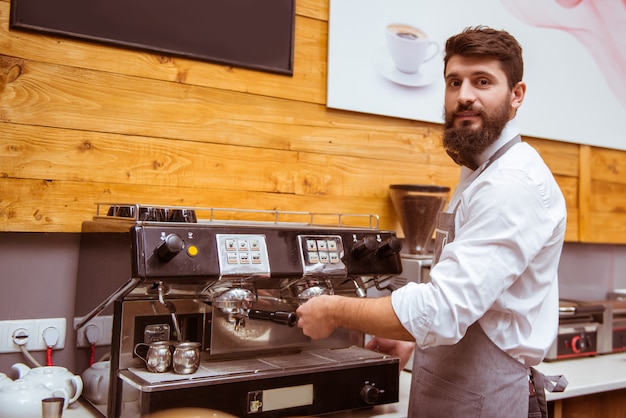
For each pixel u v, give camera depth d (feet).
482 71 4.20
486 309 3.78
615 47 8.44
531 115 7.70
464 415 4.20
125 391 4.00
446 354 4.33
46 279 5.17
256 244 4.21
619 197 8.64
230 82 5.81
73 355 5.27
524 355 4.20
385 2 6.68
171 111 5.52
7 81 4.87
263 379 4.17
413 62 6.85
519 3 7.65
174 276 3.84
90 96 5.18
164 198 5.49
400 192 6.40
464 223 4.14
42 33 4.97
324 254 4.49
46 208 5.02
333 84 6.34
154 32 5.41
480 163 4.49
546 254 4.09
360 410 4.79
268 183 6.01
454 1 7.14
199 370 4.19
